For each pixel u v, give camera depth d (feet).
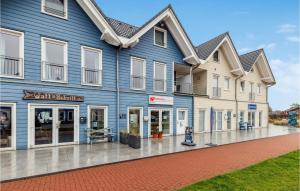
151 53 51.88
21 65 34.71
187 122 59.21
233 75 74.54
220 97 69.41
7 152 32.53
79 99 40.47
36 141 36.09
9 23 33.99
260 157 32.22
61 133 38.73
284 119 129.18
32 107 35.63
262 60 83.30
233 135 57.93
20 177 21.12
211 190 18.19
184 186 19.65
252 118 84.12
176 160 30.09
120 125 46.14
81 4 41.11
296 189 18.53
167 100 54.65
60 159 28.58
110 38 43.50
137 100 49.11
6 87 33.30
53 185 19.79
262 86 88.63
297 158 30.71
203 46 69.05
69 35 39.91
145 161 29.35
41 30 36.88
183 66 59.77
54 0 38.93
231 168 26.05
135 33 45.29
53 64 37.88
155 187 19.58
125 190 18.83
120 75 46.57
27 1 35.73
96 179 21.62
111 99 45.09
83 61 41.63
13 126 33.96
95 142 42.57
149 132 51.19
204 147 39.29
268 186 19.25
